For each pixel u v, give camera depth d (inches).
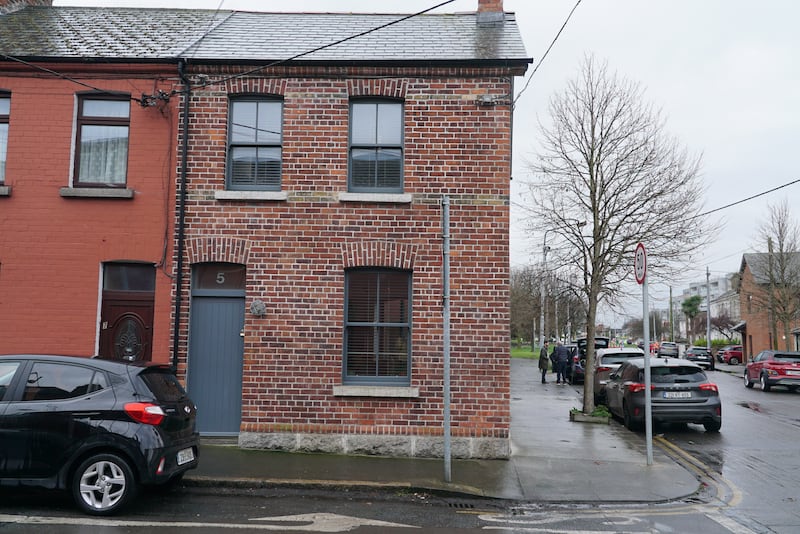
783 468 402.3
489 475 350.6
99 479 265.4
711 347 2379.4
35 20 503.2
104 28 487.2
